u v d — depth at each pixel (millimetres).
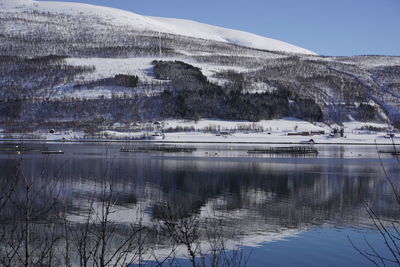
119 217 23078
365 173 51312
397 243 19953
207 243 18359
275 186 39250
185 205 28078
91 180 39125
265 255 17547
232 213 26234
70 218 20609
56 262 13523
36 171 45312
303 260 17172
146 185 37969
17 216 14664
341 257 17625
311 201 31281
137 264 15070
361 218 25469
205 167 55875
